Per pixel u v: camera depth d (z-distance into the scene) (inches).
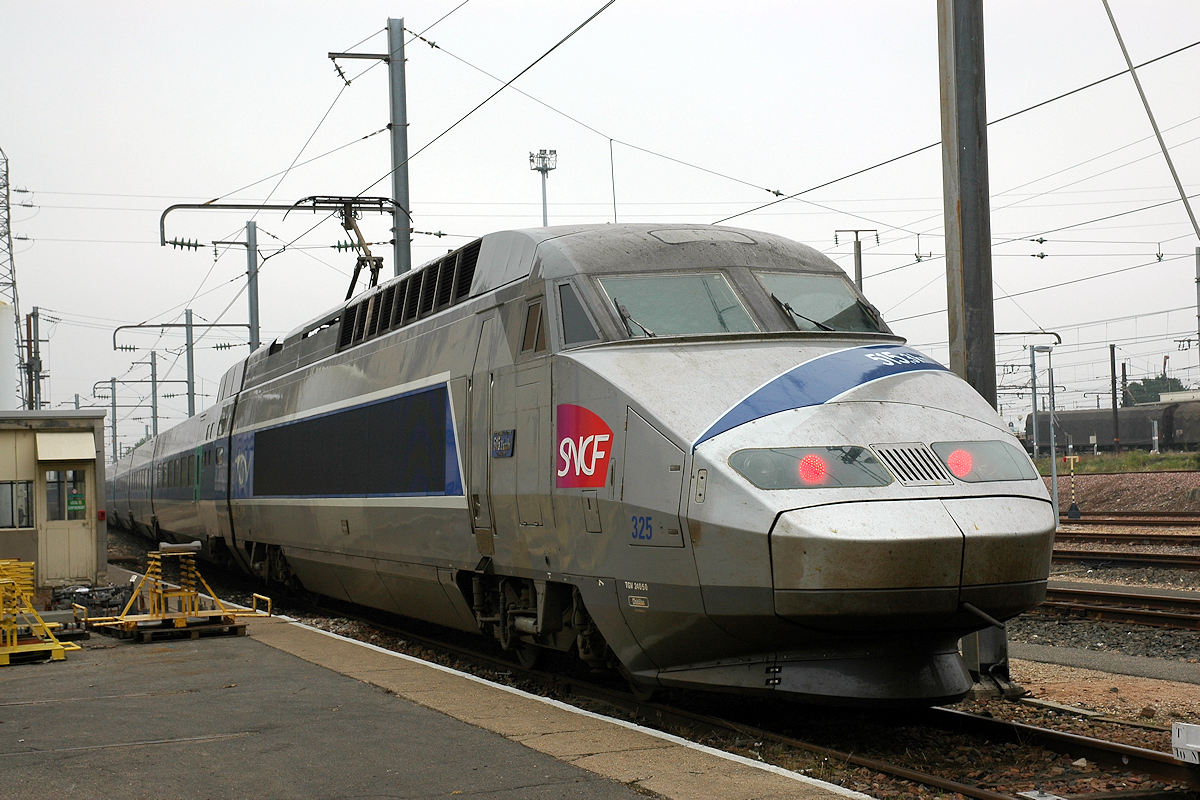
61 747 293.4
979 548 290.5
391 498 510.6
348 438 576.1
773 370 328.8
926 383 331.0
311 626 556.7
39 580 668.7
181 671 417.1
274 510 714.2
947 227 391.5
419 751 281.1
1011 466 313.4
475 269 450.3
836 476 296.4
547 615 384.5
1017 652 487.2
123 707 347.6
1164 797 259.6
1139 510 1414.9
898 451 304.2
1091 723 340.2
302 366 684.7
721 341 345.1
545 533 374.9
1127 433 2672.2
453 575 454.0
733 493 297.7
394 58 765.3
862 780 275.0
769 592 292.4
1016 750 305.4
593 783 249.0
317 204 767.7
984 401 339.6
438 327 471.2
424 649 526.3
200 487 956.0
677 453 315.0
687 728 336.8
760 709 358.0
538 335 384.5
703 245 384.8
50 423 676.1
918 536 285.0
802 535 286.5
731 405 318.3
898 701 303.6
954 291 387.9
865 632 295.4
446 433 452.1
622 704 373.4
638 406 329.4
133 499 1492.4
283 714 330.0
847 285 393.1
